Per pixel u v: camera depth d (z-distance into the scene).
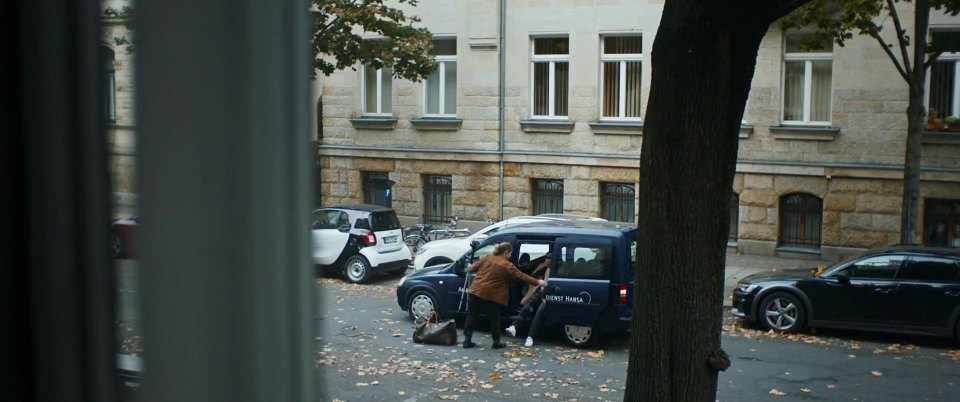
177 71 1.80
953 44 20.33
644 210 7.13
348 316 15.81
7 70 1.82
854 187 21.36
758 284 14.84
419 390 11.09
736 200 22.86
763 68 22.09
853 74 21.19
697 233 6.98
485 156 25.36
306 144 1.89
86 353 1.82
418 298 15.10
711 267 7.09
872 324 14.02
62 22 1.82
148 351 1.82
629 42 23.89
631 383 7.29
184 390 1.80
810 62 21.91
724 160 7.00
